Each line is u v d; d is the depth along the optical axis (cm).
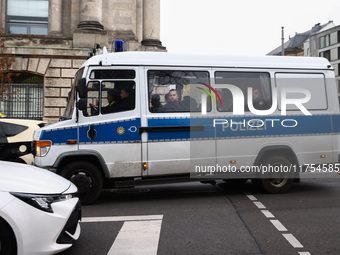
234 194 920
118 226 642
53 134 806
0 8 2327
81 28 2238
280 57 925
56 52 2184
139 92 841
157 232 600
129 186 834
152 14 2672
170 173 846
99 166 842
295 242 541
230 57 898
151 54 860
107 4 2450
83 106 793
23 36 2180
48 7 2373
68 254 503
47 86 2191
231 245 532
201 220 671
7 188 429
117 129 827
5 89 2103
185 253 502
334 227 614
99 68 829
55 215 440
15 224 413
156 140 839
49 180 489
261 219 672
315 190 958
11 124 1110
